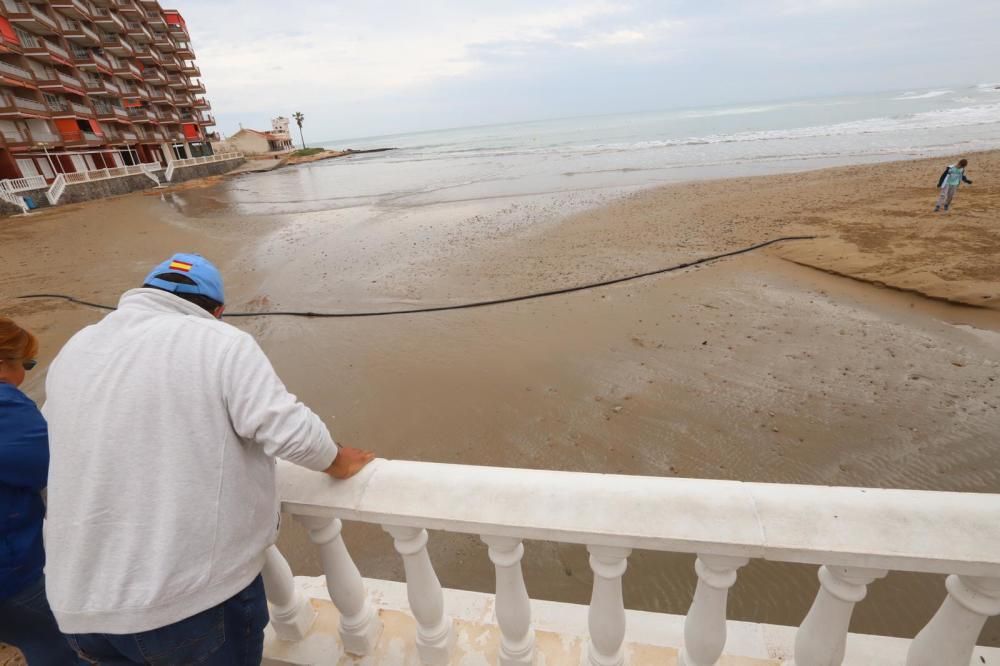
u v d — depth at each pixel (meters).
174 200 28.75
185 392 1.10
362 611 1.80
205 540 1.13
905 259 8.61
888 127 39.59
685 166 25.89
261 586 1.40
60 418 1.10
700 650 1.47
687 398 5.34
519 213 16.48
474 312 8.30
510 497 1.34
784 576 3.21
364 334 7.84
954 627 1.26
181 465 1.09
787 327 6.79
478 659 1.75
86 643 1.22
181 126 57.44
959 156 20.81
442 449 4.96
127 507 1.07
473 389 5.94
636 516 1.24
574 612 1.87
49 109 34.31
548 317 7.84
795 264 9.24
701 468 4.35
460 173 34.06
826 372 5.62
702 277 8.96
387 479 1.46
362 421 5.57
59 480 1.10
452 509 1.34
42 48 34.22
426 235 14.37
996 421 4.58
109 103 43.78
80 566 1.08
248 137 82.94
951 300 7.01
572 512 1.27
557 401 5.53
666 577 3.27
